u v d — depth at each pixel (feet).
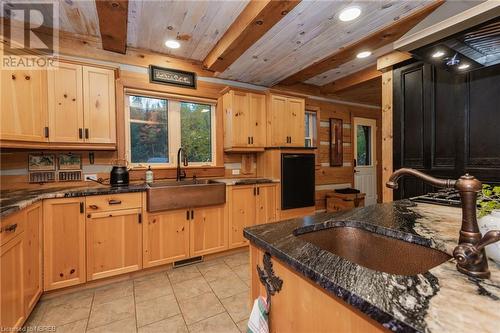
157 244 8.00
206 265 8.68
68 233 6.72
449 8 4.00
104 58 8.85
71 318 5.75
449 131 7.21
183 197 8.34
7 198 5.87
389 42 8.32
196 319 5.72
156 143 10.02
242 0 6.36
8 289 4.67
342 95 15.28
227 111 10.92
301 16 6.92
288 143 11.66
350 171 16.43
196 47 9.21
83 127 7.61
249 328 2.83
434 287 1.81
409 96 8.34
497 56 4.90
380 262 3.39
